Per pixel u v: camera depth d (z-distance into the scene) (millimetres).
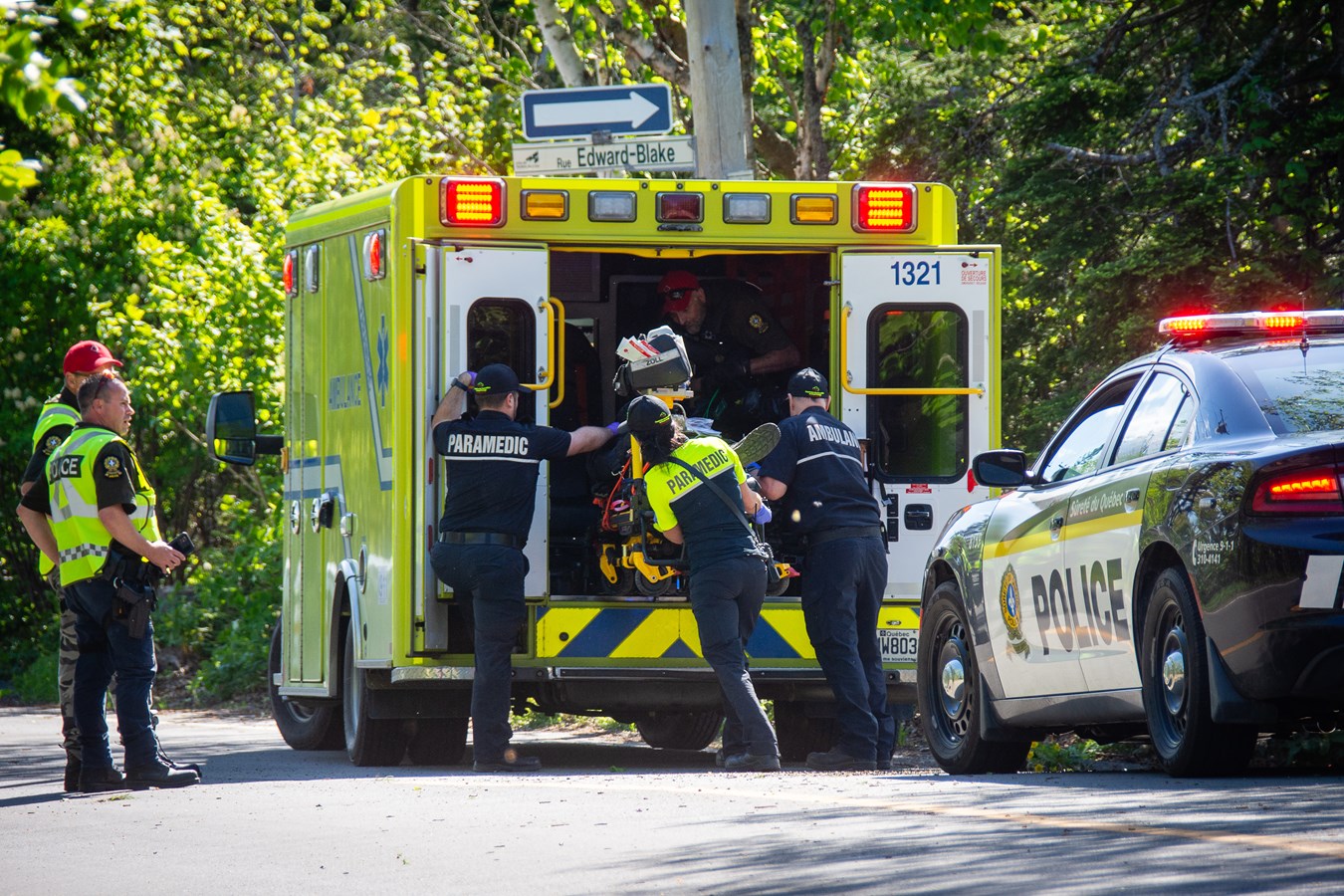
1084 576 28281
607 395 43594
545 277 37656
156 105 82812
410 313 37312
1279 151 55719
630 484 37219
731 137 53688
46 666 75688
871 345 39031
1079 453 30219
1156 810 22531
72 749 33750
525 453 36281
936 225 39531
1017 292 60031
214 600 72625
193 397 73438
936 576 34188
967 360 39219
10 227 80625
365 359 39750
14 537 83438
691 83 54094
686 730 47500
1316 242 57281
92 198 81375
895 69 69188
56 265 80125
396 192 37750
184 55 88125
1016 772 32438
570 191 38281
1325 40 58844
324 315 42812
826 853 20750
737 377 43000
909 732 49000
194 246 78688
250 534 72938
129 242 81000
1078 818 22219
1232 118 57031
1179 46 59469
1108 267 54438
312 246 43594
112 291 80000
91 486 32281
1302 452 24438
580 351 43312
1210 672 25219
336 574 41812
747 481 36500
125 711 32688
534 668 37375
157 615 74062
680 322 43125
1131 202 57125
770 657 38469
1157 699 26594
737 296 43094
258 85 91750
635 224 38438
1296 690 24281
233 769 39688
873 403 38969
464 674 37531
